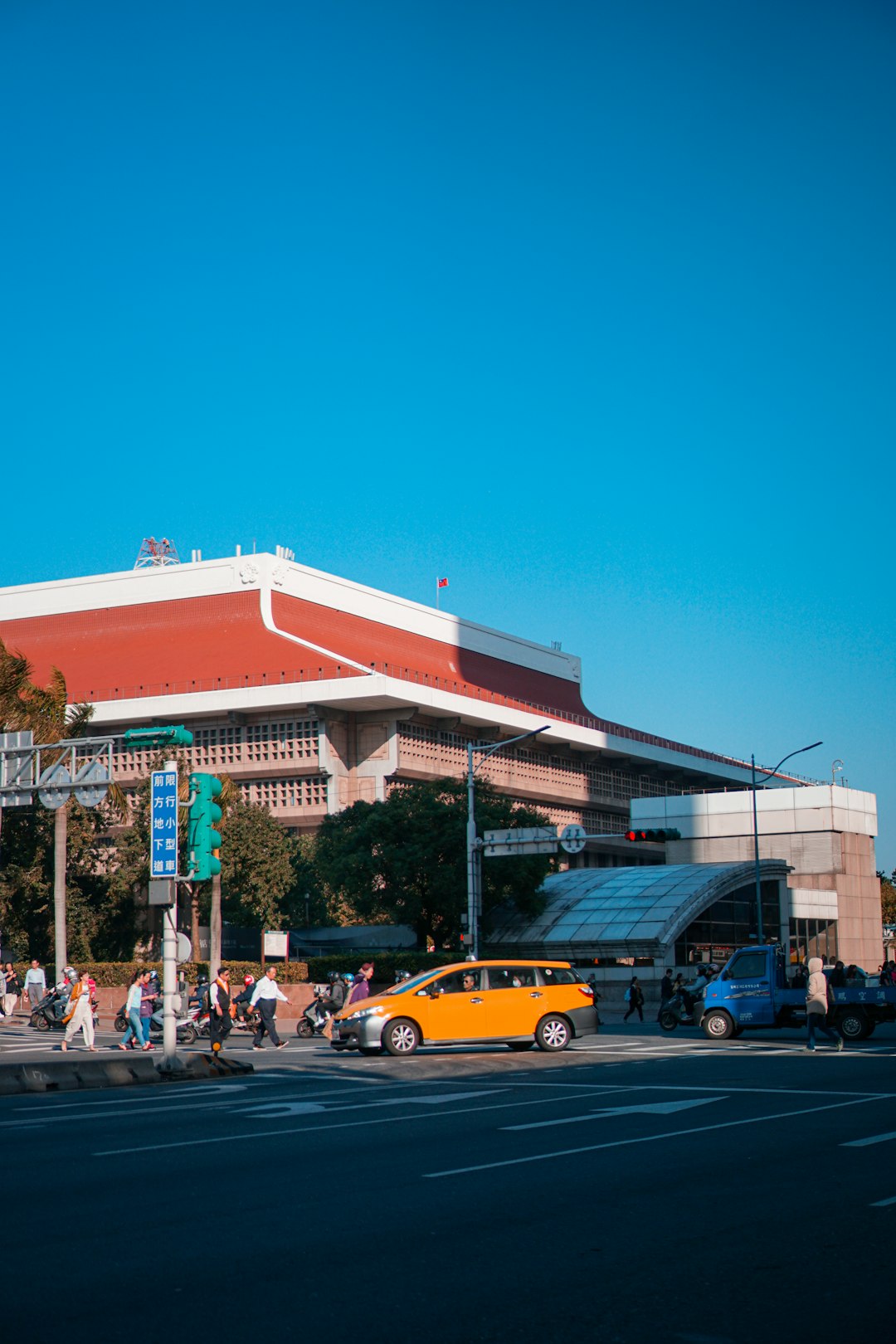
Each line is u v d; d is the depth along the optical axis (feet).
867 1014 112.37
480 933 237.45
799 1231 30.63
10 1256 28.30
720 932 238.07
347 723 287.48
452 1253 28.53
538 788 333.42
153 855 77.77
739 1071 76.64
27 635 332.60
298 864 225.97
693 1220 31.83
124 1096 64.64
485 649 374.43
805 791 278.26
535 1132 48.47
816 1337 22.54
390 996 89.71
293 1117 53.98
